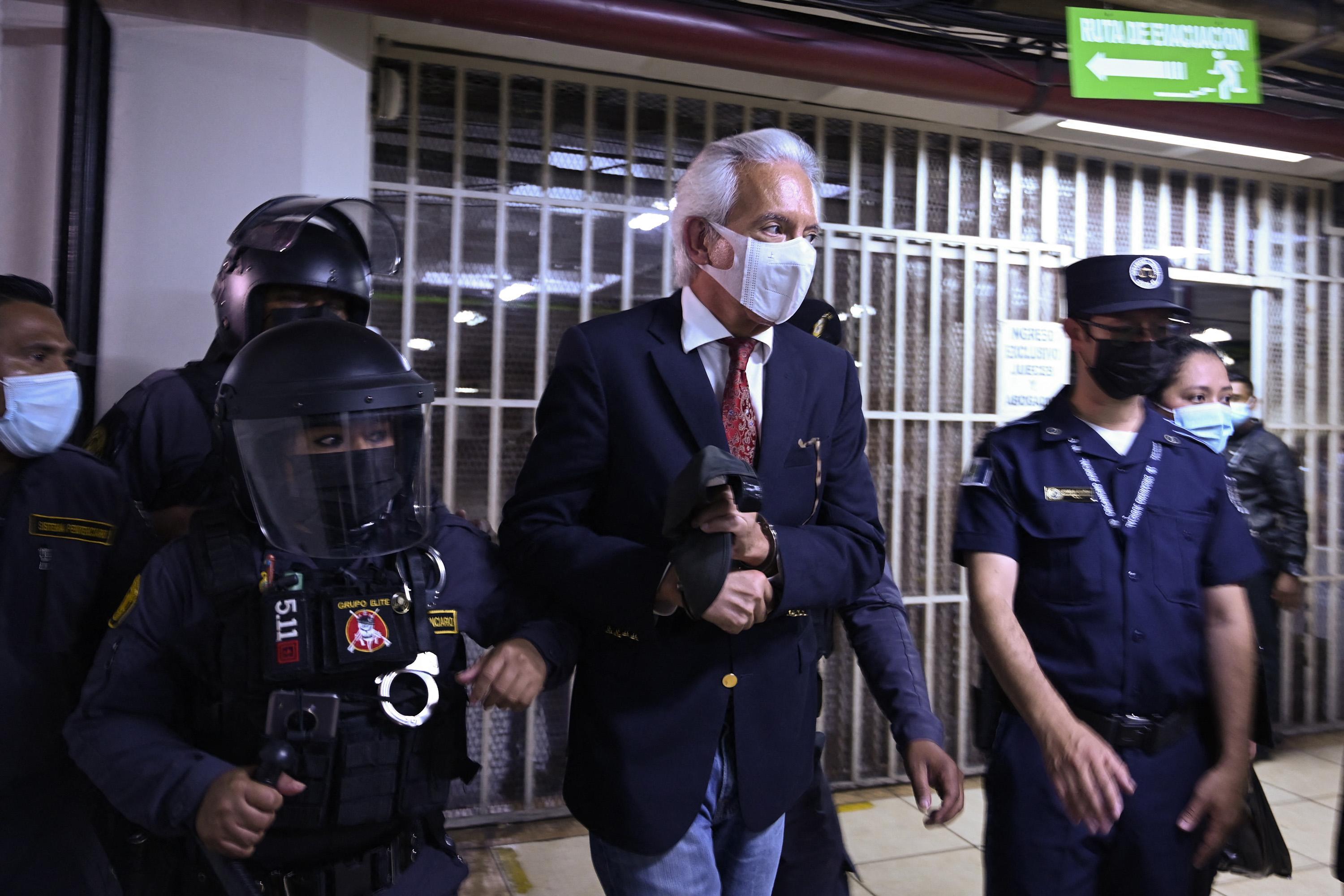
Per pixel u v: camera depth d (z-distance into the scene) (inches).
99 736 41.6
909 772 54.7
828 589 50.3
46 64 84.7
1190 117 116.0
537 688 46.9
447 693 45.9
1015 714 64.6
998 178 142.6
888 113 135.3
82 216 83.5
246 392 42.4
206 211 89.9
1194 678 62.1
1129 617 61.7
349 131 98.0
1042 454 66.1
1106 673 61.4
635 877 51.2
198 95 90.0
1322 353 163.2
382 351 46.1
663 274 128.0
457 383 119.7
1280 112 120.3
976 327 141.2
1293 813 125.9
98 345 87.0
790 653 53.9
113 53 88.0
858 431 59.2
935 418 138.4
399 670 43.2
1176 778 61.4
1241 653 62.7
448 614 46.6
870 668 60.4
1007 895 62.5
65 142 82.4
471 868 108.3
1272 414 159.5
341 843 43.4
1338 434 162.2
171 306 88.8
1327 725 160.6
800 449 53.6
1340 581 162.1
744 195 51.3
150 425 66.7
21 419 51.3
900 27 103.6
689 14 95.7
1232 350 157.6
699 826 51.9
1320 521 162.6
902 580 137.7
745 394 53.8
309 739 40.2
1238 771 60.6
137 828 46.8
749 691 51.8
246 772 39.0
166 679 43.8
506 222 120.6
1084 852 61.3
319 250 67.1
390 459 44.3
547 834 117.3
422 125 117.2
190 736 44.9
